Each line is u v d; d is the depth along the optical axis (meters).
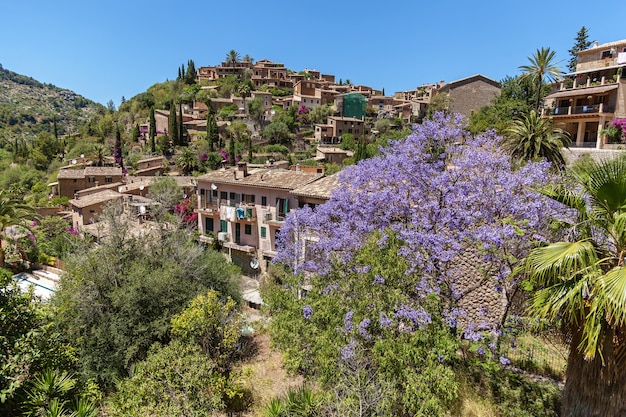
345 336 9.98
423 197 12.05
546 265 7.17
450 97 77.69
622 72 37.44
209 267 17.50
